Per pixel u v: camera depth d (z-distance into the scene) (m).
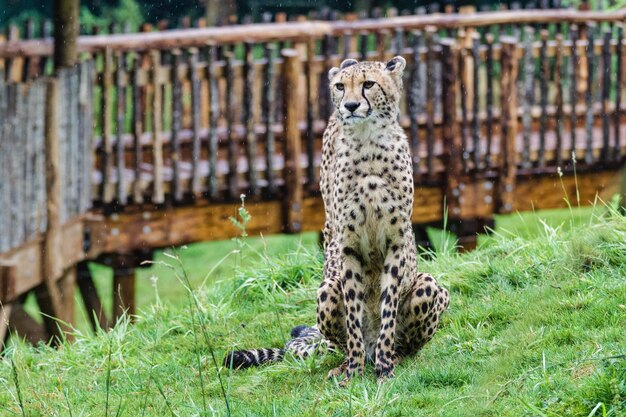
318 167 15.42
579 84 19.48
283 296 10.50
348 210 8.05
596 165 16.56
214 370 8.77
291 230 15.08
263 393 8.09
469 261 10.36
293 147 14.97
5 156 13.03
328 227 9.02
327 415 7.25
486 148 15.72
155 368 9.05
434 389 7.44
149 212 14.73
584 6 19.77
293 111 14.90
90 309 15.31
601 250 9.12
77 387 8.90
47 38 17.27
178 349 9.62
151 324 10.46
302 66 15.46
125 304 14.91
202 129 17.47
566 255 9.38
